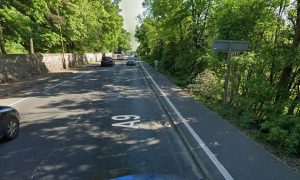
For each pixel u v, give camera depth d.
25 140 8.53
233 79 13.27
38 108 13.22
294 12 11.05
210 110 12.85
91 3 58.31
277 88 10.01
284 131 7.88
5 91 18.19
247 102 10.67
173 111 12.54
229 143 8.21
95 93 18.06
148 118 11.62
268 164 6.67
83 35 49.16
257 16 12.34
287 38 10.86
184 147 8.15
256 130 9.45
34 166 6.66
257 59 10.91
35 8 27.12
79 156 7.27
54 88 20.42
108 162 6.93
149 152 7.68
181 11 26.09
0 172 6.34
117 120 11.12
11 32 26.62
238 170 6.34
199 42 24.66
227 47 11.81
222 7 16.27
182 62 25.05
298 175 6.08
